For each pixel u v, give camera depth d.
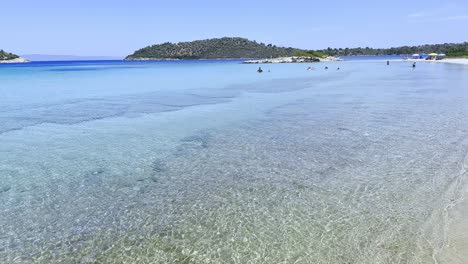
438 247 6.72
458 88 33.19
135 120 20.08
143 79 54.06
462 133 15.23
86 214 8.73
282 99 27.92
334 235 7.38
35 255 7.07
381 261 6.41
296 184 10.17
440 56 128.00
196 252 6.99
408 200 8.88
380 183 10.02
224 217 8.38
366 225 7.72
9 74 67.62
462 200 8.71
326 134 15.77
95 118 20.81
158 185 10.43
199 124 18.64
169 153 13.52
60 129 17.89
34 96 31.81
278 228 7.77
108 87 40.62
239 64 126.81
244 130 17.02
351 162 11.89
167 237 7.59
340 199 9.09
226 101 27.27
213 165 12.02
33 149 14.29
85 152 13.80
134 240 7.51
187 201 9.30
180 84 44.03
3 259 6.94
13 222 8.41
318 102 25.81
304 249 6.94
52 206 9.21
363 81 44.59
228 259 6.73
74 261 6.85
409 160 11.88
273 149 13.67
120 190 10.14
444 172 10.68
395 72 62.84
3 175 11.44
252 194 9.60
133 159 12.87
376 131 16.08
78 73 72.00
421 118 18.83
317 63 120.12
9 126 18.66
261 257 6.75
